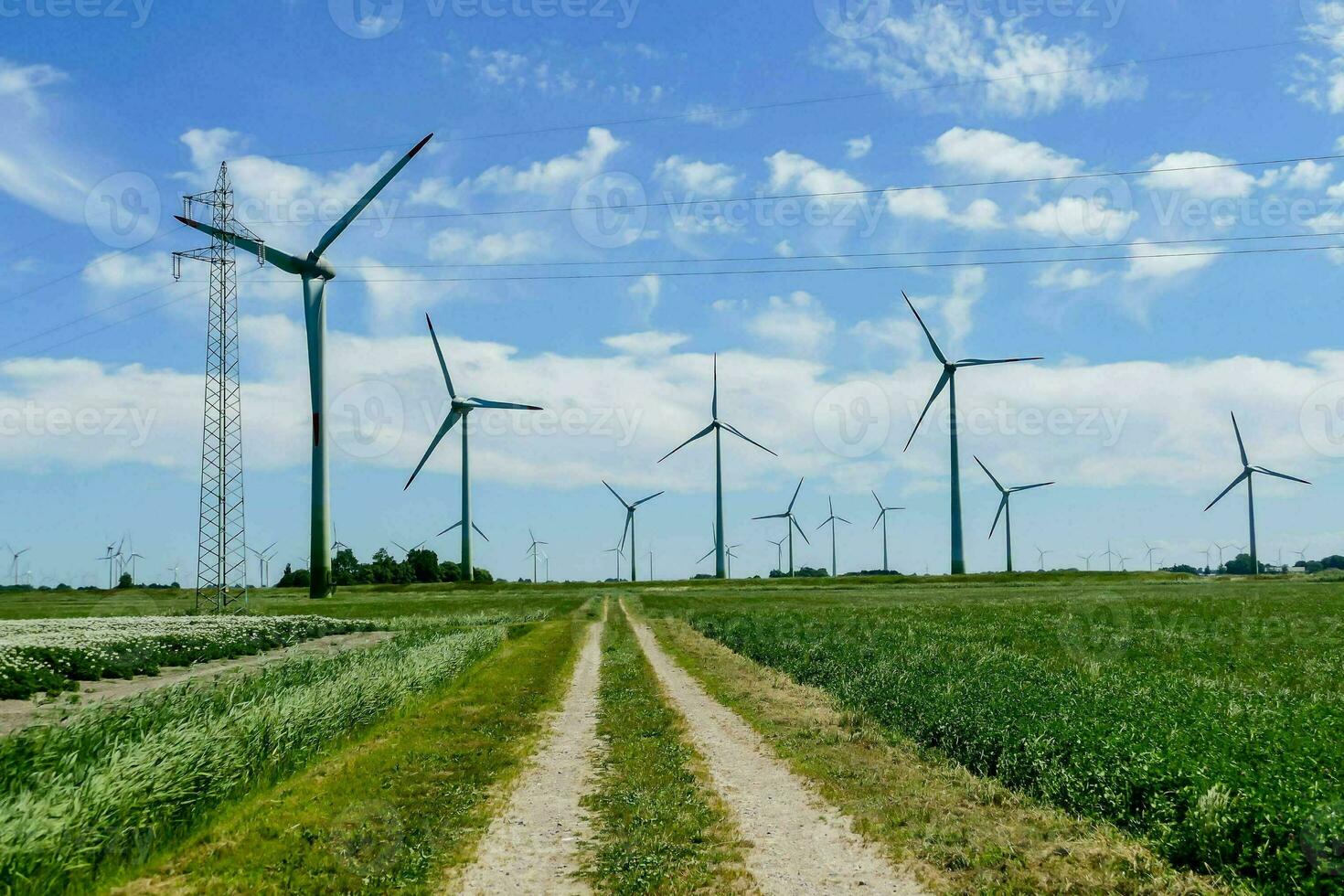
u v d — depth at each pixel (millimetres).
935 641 41125
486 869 11914
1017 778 15664
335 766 17859
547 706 26719
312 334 95125
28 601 118875
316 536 102438
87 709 18219
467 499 141250
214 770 14641
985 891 10695
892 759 18266
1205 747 14156
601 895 10977
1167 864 11203
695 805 14797
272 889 11023
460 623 69562
